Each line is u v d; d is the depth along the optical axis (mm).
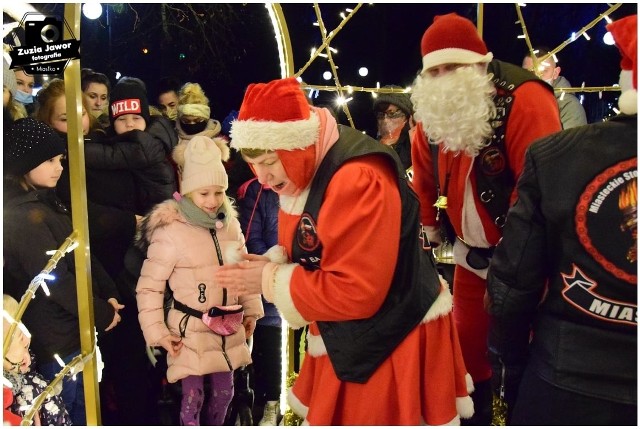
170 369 2086
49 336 1827
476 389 2148
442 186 2023
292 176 1414
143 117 2316
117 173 2250
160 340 2021
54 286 1792
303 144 1385
